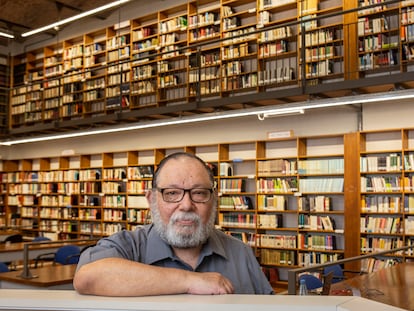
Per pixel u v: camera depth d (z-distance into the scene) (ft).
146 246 4.73
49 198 40.75
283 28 28.07
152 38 35.12
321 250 26.12
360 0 25.94
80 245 27.50
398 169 24.23
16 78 45.57
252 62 30.53
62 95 40.24
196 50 32.27
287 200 28.30
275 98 25.26
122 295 3.33
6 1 38.06
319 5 28.12
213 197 4.65
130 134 36.58
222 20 30.94
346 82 23.06
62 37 42.42
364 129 26.40
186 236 4.42
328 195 27.09
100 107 38.52
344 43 26.08
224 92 30.94
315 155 27.14
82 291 3.44
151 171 33.96
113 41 37.11
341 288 13.14
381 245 24.26
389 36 24.80
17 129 40.01
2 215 44.91
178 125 33.94
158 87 33.42
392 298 11.86
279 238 27.63
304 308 2.36
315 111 28.09
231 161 30.40
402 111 25.32
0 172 45.42
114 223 36.24
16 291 2.89
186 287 3.37
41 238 29.19
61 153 41.19
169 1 34.65
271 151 29.60
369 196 25.12
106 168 37.01
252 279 5.18
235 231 30.17
